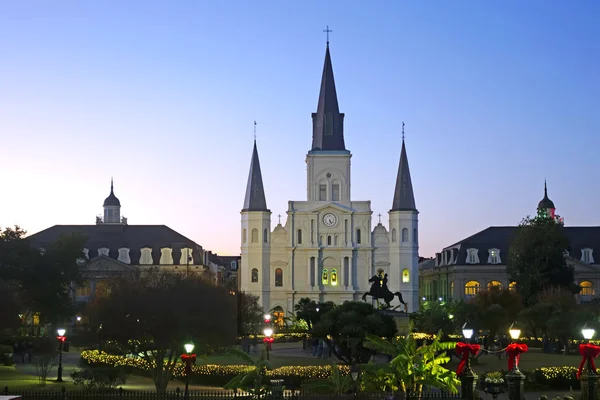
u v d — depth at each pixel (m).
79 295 149.12
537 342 82.06
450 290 159.25
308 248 154.38
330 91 159.00
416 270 153.88
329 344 60.38
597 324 76.81
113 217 186.25
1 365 64.88
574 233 160.62
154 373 49.75
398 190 155.25
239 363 61.62
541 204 176.88
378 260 155.25
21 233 95.12
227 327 51.81
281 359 66.75
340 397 37.62
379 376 38.03
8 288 88.94
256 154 156.62
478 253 157.62
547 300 85.25
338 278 154.75
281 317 144.75
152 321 49.28
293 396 37.78
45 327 105.19
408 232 154.12
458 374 36.41
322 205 154.75
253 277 154.12
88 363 61.81
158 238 160.75
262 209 154.50
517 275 118.00
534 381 51.28
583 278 154.25
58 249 98.69
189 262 156.88
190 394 42.75
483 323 77.12
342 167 156.75
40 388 48.69
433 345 38.03
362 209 155.62
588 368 34.50
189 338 45.44
